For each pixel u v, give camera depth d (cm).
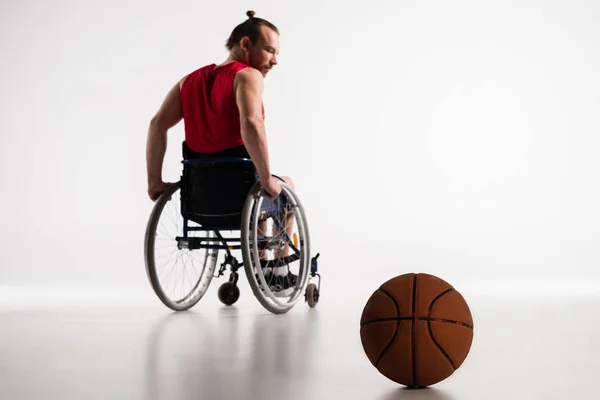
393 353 147
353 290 415
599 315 285
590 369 172
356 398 140
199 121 290
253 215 277
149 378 160
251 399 139
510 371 169
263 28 310
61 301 362
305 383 155
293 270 504
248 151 276
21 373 167
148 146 305
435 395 143
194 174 292
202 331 241
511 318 275
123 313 304
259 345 209
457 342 149
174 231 588
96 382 156
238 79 285
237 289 340
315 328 248
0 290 431
